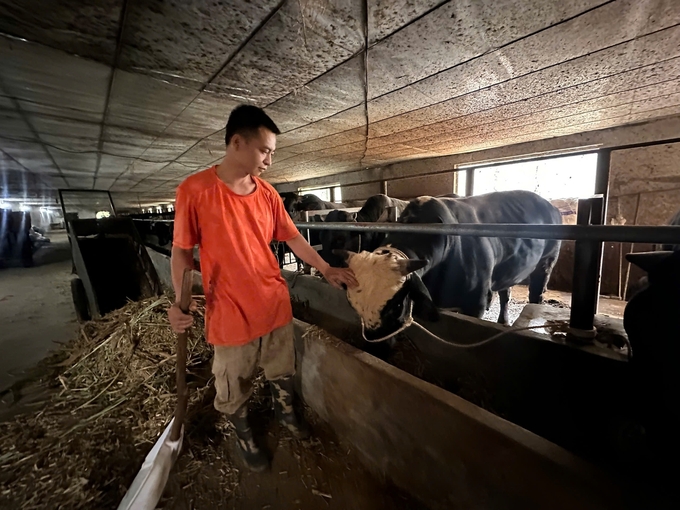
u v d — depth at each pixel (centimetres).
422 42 203
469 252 223
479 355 160
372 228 156
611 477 70
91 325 284
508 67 242
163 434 148
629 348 114
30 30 185
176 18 176
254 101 311
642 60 231
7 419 177
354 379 136
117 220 473
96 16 173
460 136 479
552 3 163
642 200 418
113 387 195
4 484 135
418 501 119
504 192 313
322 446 152
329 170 855
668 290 80
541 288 365
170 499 131
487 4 165
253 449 142
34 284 533
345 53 218
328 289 224
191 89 278
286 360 146
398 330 147
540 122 404
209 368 213
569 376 130
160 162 652
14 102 305
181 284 116
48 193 1420
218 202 117
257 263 127
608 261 437
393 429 122
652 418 88
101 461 145
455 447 100
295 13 173
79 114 342
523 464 82
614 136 433
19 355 261
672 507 63
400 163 745
